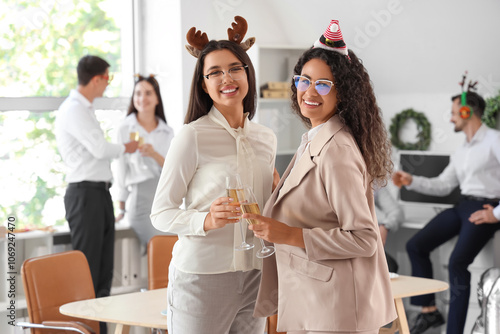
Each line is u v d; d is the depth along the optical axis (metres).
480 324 4.47
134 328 5.29
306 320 2.33
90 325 3.96
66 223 5.57
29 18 5.39
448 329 5.28
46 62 5.49
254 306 2.71
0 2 5.26
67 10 5.59
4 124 5.27
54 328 3.61
